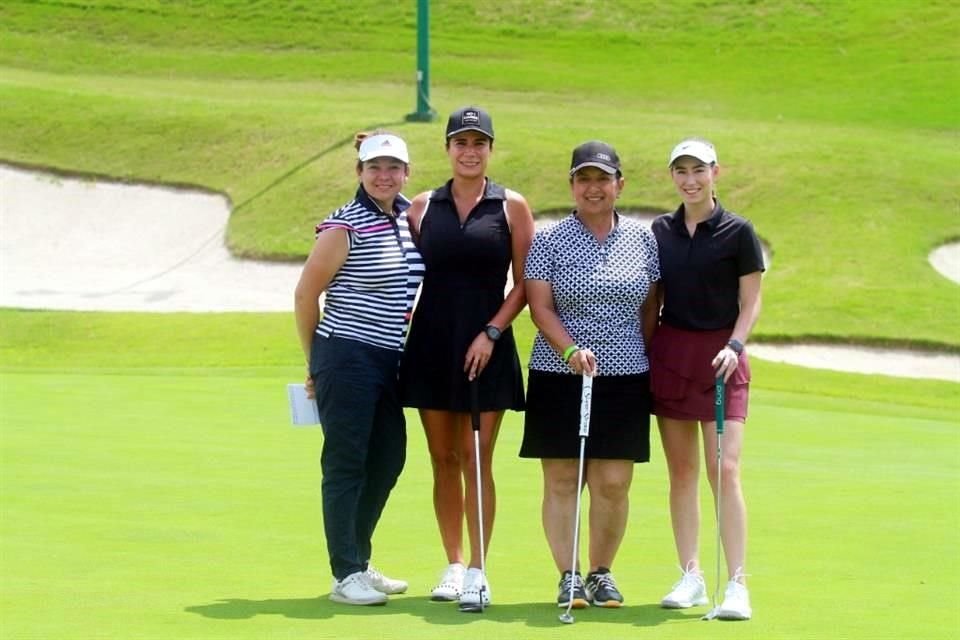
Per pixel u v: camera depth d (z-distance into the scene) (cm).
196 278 7606
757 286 2000
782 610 1927
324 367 1991
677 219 2042
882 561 2241
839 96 11394
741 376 1994
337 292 2009
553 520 2064
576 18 13338
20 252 8056
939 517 2609
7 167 8731
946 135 10125
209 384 4522
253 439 3403
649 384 2039
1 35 12638
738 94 11488
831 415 4266
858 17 13175
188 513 2531
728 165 8281
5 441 3309
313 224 7906
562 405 2023
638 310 2039
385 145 1995
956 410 4931
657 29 13125
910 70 11975
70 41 12606
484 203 2044
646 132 8950
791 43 12744
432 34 12988
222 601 1931
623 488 2041
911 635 1789
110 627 1770
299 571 2130
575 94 11375
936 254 7312
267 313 6831
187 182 8512
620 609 1959
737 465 1967
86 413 3822
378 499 2078
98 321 6712
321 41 12769
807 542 2388
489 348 1997
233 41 12744
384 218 2016
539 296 2011
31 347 6306
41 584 2000
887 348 6169
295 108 9444
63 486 2761
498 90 11438
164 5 13388
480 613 1919
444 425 2081
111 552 2216
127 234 8194
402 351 2045
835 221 7575
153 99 9631
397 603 1981
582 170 1998
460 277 2031
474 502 2050
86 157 8788
